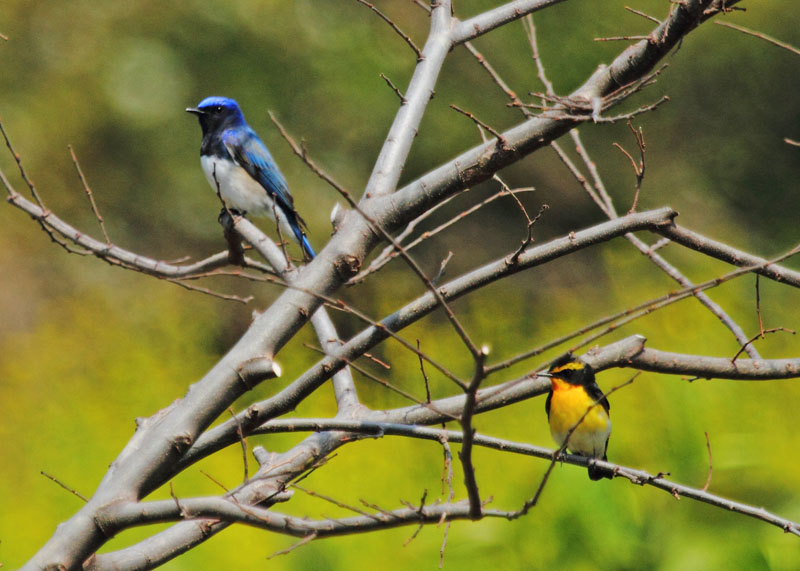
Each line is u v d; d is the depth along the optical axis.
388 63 21.30
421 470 12.07
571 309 18.05
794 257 21.20
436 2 5.62
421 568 9.59
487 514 3.83
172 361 15.49
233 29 21.12
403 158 5.09
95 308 16.72
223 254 6.76
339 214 4.88
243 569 10.35
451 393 14.15
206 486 12.10
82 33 21.47
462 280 4.94
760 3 22.14
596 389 7.40
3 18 21.05
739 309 14.73
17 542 11.85
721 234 21.47
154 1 21.52
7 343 16.39
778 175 22.09
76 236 6.53
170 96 21.08
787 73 21.97
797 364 5.51
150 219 20.91
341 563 10.20
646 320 14.55
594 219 21.67
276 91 21.03
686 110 21.98
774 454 10.18
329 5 21.66
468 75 20.72
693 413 10.62
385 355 15.34
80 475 12.83
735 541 8.88
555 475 9.34
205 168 10.30
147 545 4.61
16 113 20.66
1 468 12.84
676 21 4.93
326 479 11.83
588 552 9.05
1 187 19.97
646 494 9.36
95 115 20.95
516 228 21.78
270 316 4.46
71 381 14.47
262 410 4.64
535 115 4.73
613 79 5.10
